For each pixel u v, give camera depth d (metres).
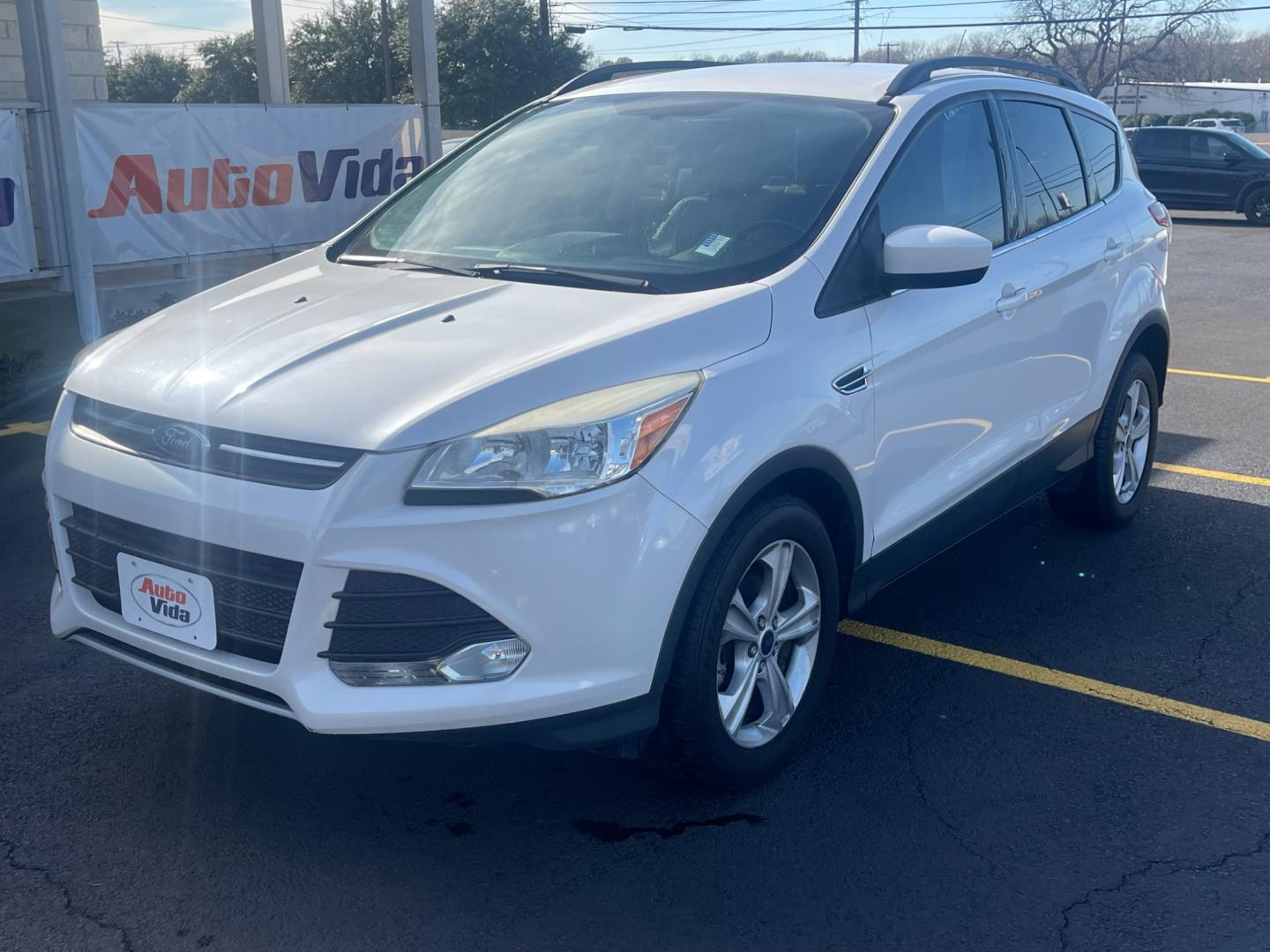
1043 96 4.97
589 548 2.84
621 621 2.91
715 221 3.73
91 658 4.21
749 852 3.16
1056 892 3.01
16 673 4.09
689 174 3.96
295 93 49.97
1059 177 4.94
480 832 3.23
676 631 3.02
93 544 3.17
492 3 45.84
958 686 4.13
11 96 11.83
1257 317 12.15
